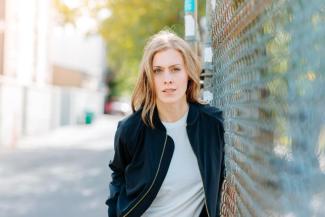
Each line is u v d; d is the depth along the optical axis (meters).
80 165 14.36
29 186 10.65
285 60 1.15
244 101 1.82
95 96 44.44
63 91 32.06
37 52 27.25
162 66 2.17
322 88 0.89
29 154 17.20
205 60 3.18
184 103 2.23
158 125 2.18
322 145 0.92
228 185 2.47
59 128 31.64
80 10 19.48
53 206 8.50
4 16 21.44
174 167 2.19
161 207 2.24
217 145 2.19
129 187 2.22
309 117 0.98
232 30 2.12
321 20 0.90
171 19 16.70
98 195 9.52
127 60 23.03
